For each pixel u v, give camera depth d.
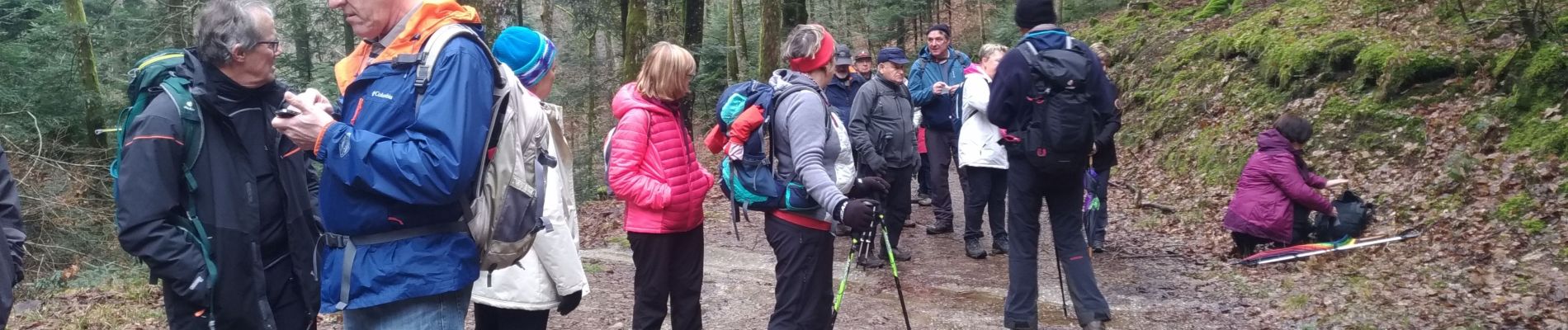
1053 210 4.37
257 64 2.53
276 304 2.73
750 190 3.53
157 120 2.41
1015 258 4.30
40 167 9.71
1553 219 5.57
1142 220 8.00
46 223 8.90
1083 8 20.44
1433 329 4.45
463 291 2.24
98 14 12.73
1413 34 8.89
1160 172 9.74
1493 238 5.61
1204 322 4.88
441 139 1.94
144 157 2.39
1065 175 4.11
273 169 2.65
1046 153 3.96
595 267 6.27
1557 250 5.22
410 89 2.01
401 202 2.05
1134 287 5.68
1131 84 12.44
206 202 2.51
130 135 2.44
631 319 4.91
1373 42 8.86
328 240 2.21
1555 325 4.35
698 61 16.70
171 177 2.44
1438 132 7.36
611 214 8.77
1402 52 8.23
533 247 3.20
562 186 3.32
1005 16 21.70
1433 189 6.66
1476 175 6.50
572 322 4.85
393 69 2.04
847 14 26.48
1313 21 10.31
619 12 19.28
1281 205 6.06
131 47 12.87
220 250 2.50
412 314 2.15
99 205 9.99
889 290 5.73
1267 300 5.15
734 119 3.66
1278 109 9.15
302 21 14.76
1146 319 4.96
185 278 2.44
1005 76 4.04
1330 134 8.30
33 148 10.17
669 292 3.82
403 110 2.00
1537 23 7.55
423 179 1.92
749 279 6.01
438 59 2.01
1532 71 7.06
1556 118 6.62
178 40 12.79
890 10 21.83
